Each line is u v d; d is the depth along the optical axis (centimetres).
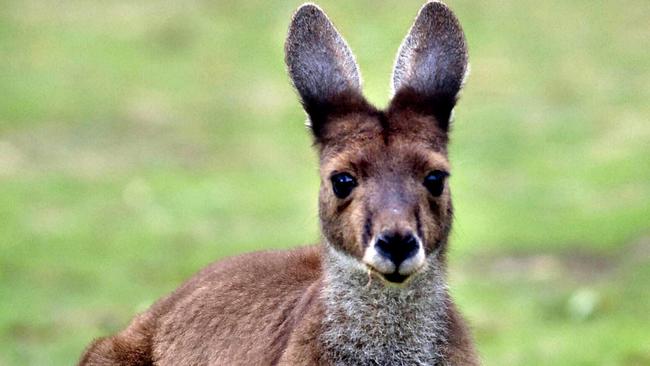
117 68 2848
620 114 2558
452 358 944
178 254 1883
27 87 2716
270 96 2730
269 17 3136
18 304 1695
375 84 2052
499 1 3195
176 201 2136
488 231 1948
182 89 2753
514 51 2923
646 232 1902
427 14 993
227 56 2941
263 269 1055
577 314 1627
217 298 1055
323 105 955
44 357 1507
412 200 898
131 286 1756
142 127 2534
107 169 2306
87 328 1603
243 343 1010
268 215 2069
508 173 2233
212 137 2492
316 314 937
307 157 2377
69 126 2528
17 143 2431
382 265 877
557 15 3131
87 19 3111
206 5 3192
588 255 1847
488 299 1691
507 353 1492
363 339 927
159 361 1077
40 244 1923
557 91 2692
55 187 2200
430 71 968
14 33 3014
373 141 923
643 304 1659
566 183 2167
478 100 2630
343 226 914
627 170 2211
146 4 3200
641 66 2852
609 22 3100
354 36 2930
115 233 1978
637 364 1452
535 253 1866
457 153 2331
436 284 931
